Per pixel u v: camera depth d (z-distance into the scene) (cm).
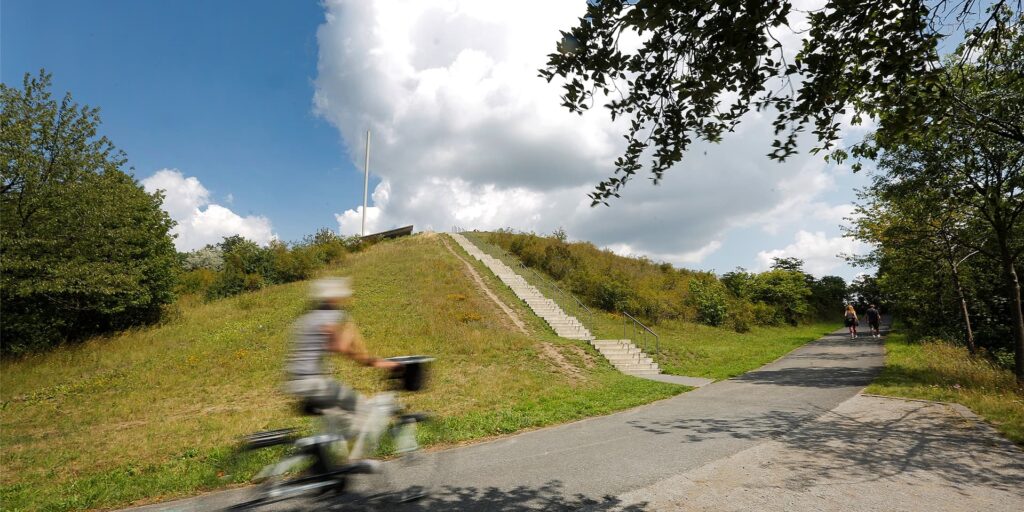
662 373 1546
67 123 1714
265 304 2233
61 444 821
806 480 505
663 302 2734
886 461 566
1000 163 1093
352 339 425
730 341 2438
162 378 1346
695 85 342
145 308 2211
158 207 2373
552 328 2000
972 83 654
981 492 467
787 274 4141
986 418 753
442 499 462
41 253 1670
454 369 1335
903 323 3045
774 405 934
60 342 1909
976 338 1898
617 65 322
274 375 1327
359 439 432
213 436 810
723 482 504
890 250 1697
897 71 328
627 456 611
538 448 660
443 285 2461
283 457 410
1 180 1592
